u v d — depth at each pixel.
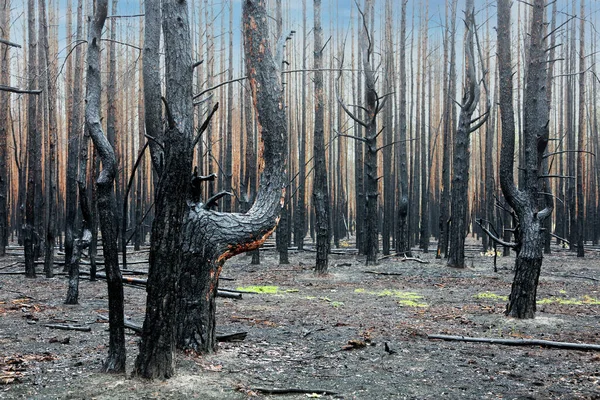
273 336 7.32
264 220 6.03
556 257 21.28
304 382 5.25
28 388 4.76
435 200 34.94
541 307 10.01
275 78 6.21
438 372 5.71
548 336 7.46
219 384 4.95
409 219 21.83
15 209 30.53
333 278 14.65
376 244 17.84
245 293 11.64
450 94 22.03
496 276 15.13
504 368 5.89
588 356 6.43
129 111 27.91
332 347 6.74
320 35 15.84
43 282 12.73
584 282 13.91
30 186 13.40
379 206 32.22
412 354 6.46
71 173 13.74
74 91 13.21
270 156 6.18
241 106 26.11
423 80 24.69
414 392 5.02
